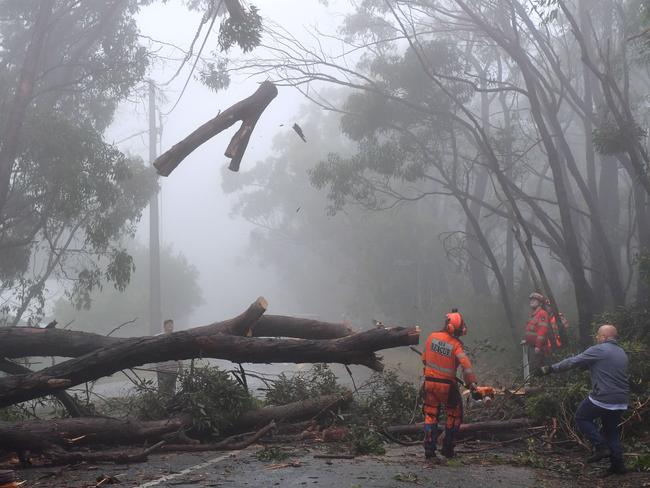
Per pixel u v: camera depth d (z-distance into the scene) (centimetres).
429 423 775
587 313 1697
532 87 1808
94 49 2117
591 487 663
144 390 959
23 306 1988
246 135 855
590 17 2241
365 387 1097
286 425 948
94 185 1780
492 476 695
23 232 1972
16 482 624
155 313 2602
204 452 845
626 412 868
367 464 748
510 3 1839
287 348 872
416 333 859
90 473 699
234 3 1109
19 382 793
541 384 996
